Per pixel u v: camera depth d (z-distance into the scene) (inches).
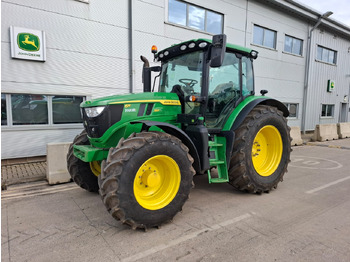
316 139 418.9
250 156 145.6
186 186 116.1
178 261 87.0
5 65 222.2
